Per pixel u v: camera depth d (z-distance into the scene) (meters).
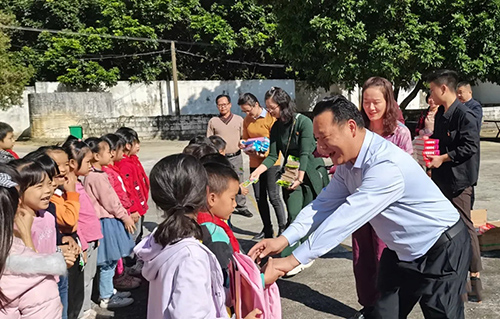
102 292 4.04
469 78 13.98
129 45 21.05
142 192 5.11
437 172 3.86
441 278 2.38
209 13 22.05
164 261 1.76
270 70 24.66
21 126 20.44
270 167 5.22
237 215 7.24
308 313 3.84
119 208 4.04
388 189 2.25
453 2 13.27
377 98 3.25
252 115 5.80
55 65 20.48
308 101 23.34
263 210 5.70
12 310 1.96
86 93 19.41
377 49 12.85
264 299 2.07
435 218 2.35
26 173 2.38
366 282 3.47
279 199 5.61
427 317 2.48
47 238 2.73
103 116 19.88
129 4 21.95
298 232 2.56
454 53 13.19
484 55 13.36
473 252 3.81
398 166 2.27
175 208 1.83
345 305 3.98
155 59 21.97
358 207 2.25
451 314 2.39
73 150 3.42
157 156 14.09
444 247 2.36
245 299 2.06
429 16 13.71
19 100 19.17
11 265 1.92
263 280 2.14
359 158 2.35
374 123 3.35
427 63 13.30
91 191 3.98
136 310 4.01
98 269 4.14
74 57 20.64
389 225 2.40
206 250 1.81
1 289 1.91
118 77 21.00
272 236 5.76
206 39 22.09
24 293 1.96
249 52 23.69
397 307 2.55
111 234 4.02
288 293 4.25
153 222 6.85
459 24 13.04
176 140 19.95
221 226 2.41
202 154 3.44
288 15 13.66
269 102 4.59
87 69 20.34
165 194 1.83
